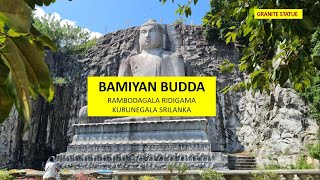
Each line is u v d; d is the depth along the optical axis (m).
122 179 11.69
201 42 27.98
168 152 18.94
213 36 27.75
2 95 1.03
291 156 18.88
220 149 23.83
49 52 30.33
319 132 18.00
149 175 11.56
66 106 27.67
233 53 27.28
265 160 19.86
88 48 32.28
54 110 27.08
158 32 25.14
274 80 3.82
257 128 22.91
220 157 18.14
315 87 18.03
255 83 4.30
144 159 18.83
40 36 1.48
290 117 20.00
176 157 18.44
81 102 27.67
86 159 19.56
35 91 1.19
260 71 4.24
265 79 4.24
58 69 30.39
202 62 26.97
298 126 19.47
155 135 19.80
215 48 27.56
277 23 3.28
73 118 27.31
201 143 18.84
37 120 25.88
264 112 22.48
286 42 3.74
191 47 27.77
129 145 19.66
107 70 28.36
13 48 1.05
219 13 4.67
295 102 20.11
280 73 3.93
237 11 4.01
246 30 4.18
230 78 26.19
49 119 26.69
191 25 28.88
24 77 1.04
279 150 19.95
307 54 3.67
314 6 3.22
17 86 1.03
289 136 19.72
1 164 22.78
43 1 1.54
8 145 23.44
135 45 28.81
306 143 18.62
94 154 19.58
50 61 30.14
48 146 26.12
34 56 1.14
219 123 24.67
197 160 18.11
